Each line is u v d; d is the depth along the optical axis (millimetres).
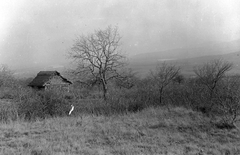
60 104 14711
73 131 9984
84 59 23547
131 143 8203
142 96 17328
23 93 14883
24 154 6926
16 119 12562
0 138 8992
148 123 11117
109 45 24094
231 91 11570
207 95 15172
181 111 13477
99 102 16422
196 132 9359
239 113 11484
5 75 41969
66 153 7051
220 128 9859
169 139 8594
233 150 7238
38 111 13570
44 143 8125
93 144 8219
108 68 23891
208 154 6934
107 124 11289
